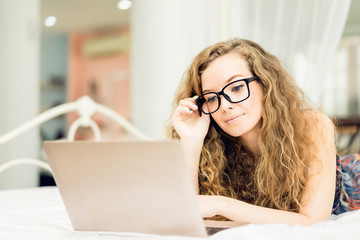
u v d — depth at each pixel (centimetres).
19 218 88
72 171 62
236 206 72
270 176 94
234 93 88
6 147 204
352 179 120
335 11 170
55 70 421
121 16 414
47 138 333
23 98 212
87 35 436
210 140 105
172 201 58
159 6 211
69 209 67
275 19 183
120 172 58
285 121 94
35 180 213
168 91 208
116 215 63
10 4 210
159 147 54
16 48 210
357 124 263
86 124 178
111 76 426
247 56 92
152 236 61
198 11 205
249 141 102
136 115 219
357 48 403
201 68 95
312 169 87
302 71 178
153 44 212
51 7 394
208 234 66
